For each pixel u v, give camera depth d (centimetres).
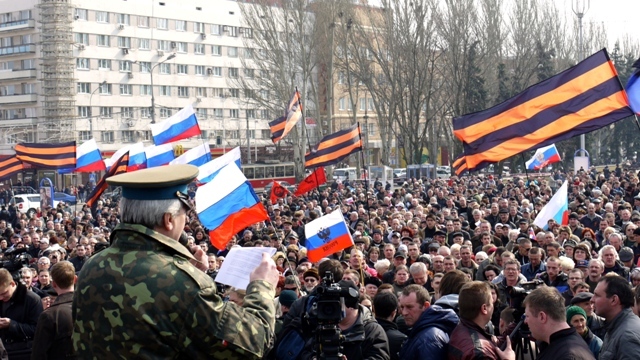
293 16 6216
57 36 8188
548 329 512
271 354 621
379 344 602
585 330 716
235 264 610
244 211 1109
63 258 1495
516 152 1076
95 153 2673
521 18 6191
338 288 484
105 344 354
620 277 622
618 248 1323
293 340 585
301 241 1970
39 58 8531
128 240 371
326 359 482
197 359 356
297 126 6219
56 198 5506
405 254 1255
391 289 823
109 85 8638
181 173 388
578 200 2273
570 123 1045
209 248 1755
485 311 527
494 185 3819
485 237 1530
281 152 8106
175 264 362
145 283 354
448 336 546
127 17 8781
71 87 8238
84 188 5762
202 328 353
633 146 7538
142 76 8894
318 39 6062
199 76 9350
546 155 3488
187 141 8888
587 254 1168
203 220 1096
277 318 787
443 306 590
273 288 396
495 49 5869
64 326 709
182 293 354
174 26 9169
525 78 6162
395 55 5706
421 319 565
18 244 1872
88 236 1902
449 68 5728
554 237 1405
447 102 6178
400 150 7800
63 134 8169
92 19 8519
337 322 484
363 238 1597
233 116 9575
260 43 6519
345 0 6025
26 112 8631
